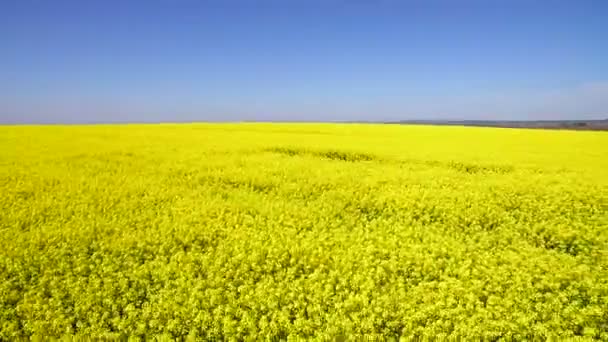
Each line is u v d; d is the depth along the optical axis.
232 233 12.14
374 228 12.70
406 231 12.29
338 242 11.60
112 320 8.16
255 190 17.11
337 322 7.95
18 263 10.22
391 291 8.97
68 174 18.31
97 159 22.11
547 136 38.72
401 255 10.68
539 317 8.24
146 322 8.31
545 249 11.38
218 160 22.19
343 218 13.82
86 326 8.13
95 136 32.34
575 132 43.41
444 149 27.72
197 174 18.98
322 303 8.81
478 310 8.22
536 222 13.38
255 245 11.20
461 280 9.55
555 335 7.50
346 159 24.73
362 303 8.59
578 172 20.47
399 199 15.27
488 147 29.53
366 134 38.06
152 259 10.93
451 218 13.73
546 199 15.66
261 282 9.51
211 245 11.68
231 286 9.23
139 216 13.25
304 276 9.84
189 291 9.08
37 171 18.77
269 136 34.25
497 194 16.34
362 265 10.11
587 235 11.99
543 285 9.25
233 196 15.88
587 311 8.16
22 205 13.98
